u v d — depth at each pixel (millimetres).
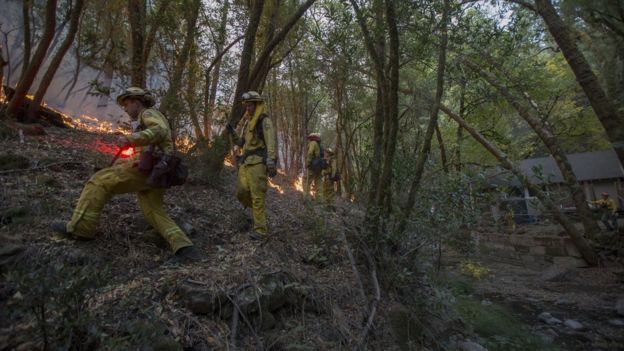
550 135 8258
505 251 8898
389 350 3045
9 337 1805
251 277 2934
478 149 12336
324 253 4027
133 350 1977
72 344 1868
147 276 2727
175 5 5457
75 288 1809
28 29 4848
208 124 6324
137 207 3672
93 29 6625
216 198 4844
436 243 4305
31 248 2508
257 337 2547
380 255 4051
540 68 9594
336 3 4820
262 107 3943
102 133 6223
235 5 6461
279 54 9008
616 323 4527
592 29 8711
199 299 2551
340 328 3025
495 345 3703
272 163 3711
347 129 11727
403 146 5215
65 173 3873
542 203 5598
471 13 4668
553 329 4352
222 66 7281
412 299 3799
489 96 7656
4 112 4707
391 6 3693
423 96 7230
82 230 2779
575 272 7000
